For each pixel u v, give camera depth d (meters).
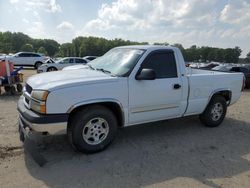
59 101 4.10
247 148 5.18
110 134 4.67
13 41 124.75
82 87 4.27
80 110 4.39
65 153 4.55
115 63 5.20
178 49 5.50
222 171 4.16
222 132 6.10
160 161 4.41
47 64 23.05
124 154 4.61
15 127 5.89
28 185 3.54
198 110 5.94
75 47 107.62
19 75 10.96
